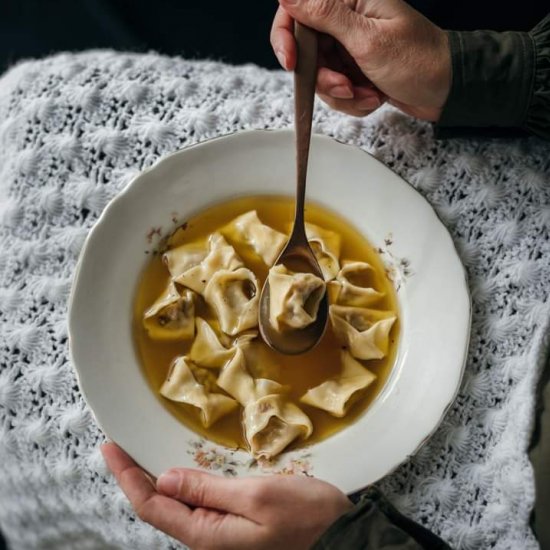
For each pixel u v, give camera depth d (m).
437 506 0.65
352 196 0.67
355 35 0.65
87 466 0.65
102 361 0.64
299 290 0.66
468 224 0.68
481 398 0.66
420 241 0.67
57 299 0.67
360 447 0.64
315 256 0.68
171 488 0.61
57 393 0.66
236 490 0.60
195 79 0.70
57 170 0.69
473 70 0.66
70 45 0.90
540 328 0.65
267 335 0.68
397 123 0.70
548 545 0.63
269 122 0.69
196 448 0.65
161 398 0.66
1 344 0.66
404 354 0.66
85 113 0.69
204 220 0.69
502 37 0.66
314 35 0.65
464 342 0.64
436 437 0.65
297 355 0.69
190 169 0.66
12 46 0.91
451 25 0.80
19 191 0.68
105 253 0.65
